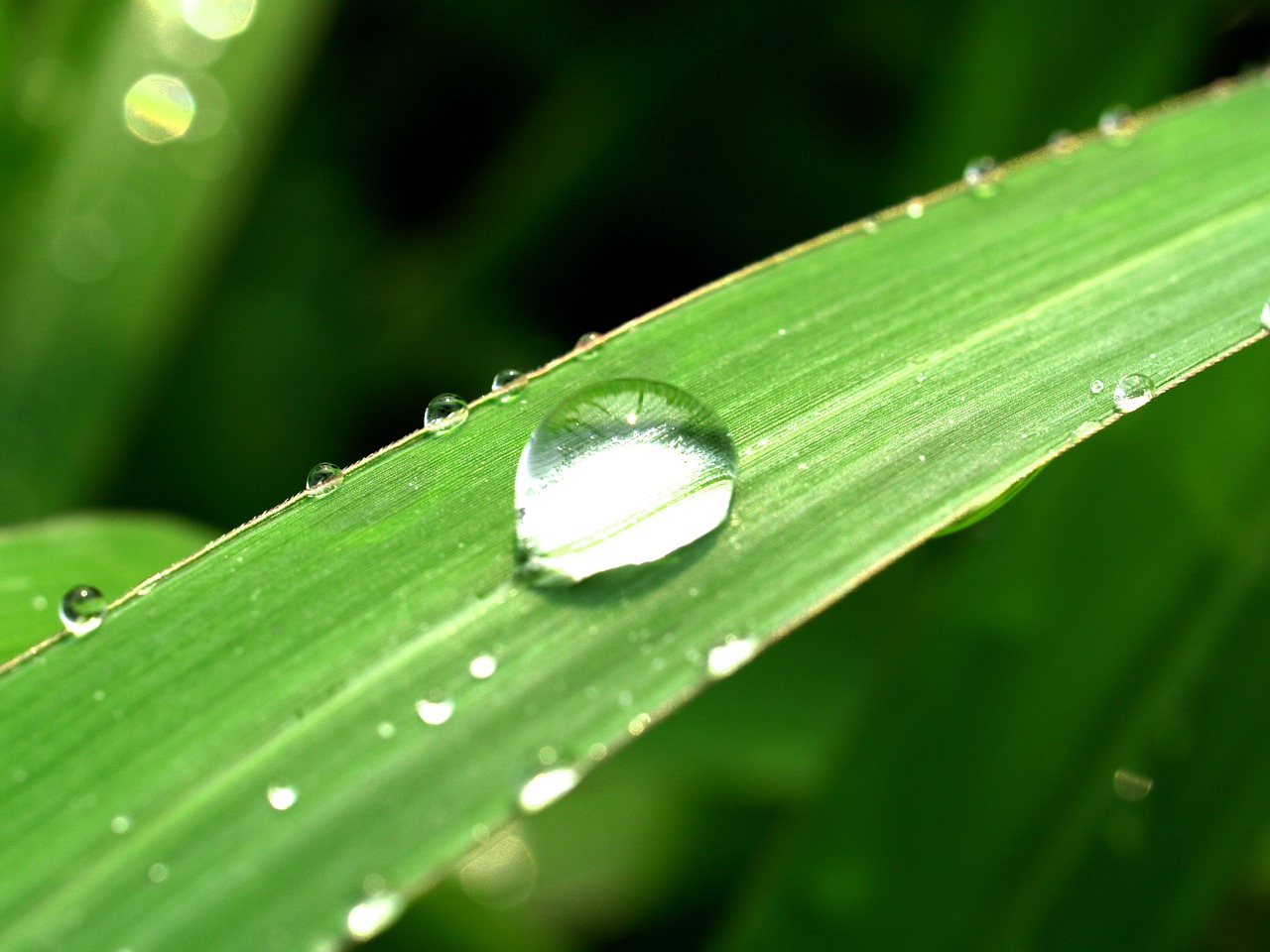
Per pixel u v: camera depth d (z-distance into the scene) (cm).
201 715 8
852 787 10
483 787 8
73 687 8
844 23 16
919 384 9
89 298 12
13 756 8
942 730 10
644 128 16
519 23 17
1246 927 11
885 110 16
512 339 16
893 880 10
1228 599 10
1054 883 10
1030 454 9
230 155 12
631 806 14
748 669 12
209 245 12
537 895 13
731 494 9
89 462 12
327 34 16
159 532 10
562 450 9
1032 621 10
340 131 17
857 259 9
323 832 8
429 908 11
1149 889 10
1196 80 14
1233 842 10
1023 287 9
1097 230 9
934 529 9
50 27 12
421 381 16
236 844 8
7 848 8
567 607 8
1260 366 10
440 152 17
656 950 13
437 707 8
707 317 9
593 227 17
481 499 9
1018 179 9
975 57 12
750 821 14
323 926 8
